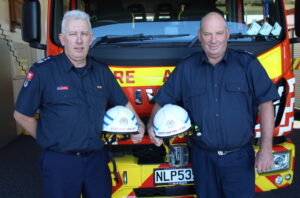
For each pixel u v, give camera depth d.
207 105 2.22
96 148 2.15
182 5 3.00
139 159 2.56
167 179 2.54
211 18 2.12
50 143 2.08
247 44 2.71
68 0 2.97
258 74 2.20
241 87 2.19
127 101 2.39
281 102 2.71
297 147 5.29
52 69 2.08
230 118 2.19
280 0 2.82
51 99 2.07
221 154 2.25
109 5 2.95
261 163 2.22
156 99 2.39
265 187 2.62
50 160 2.12
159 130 2.10
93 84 2.16
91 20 2.94
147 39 2.82
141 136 2.26
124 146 2.62
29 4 2.74
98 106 2.15
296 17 2.79
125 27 2.91
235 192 2.30
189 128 2.14
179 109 2.14
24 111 2.06
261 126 2.26
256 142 2.67
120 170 2.51
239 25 2.94
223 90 2.20
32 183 4.12
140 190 2.58
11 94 6.09
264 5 2.89
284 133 2.71
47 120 2.10
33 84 2.05
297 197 3.58
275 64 2.70
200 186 2.39
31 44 2.84
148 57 2.65
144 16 2.95
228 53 2.25
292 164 2.68
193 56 2.34
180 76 2.33
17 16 6.48
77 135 2.08
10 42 6.20
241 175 2.28
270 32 2.82
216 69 2.21
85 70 2.14
